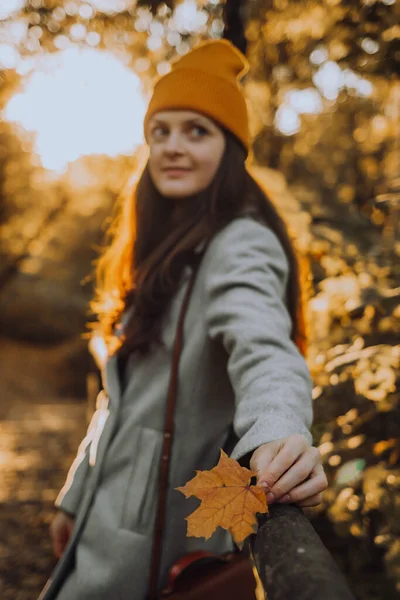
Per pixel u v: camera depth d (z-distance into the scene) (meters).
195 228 1.19
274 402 0.84
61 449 5.41
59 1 2.76
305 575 0.53
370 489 1.64
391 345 1.81
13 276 14.46
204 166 1.25
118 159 4.96
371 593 1.86
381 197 2.01
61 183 11.78
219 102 1.26
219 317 1.01
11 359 14.94
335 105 3.20
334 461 1.77
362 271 1.92
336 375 1.78
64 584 1.17
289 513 0.70
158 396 1.16
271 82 3.11
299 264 1.31
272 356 0.91
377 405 1.73
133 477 1.15
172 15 2.75
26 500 3.76
